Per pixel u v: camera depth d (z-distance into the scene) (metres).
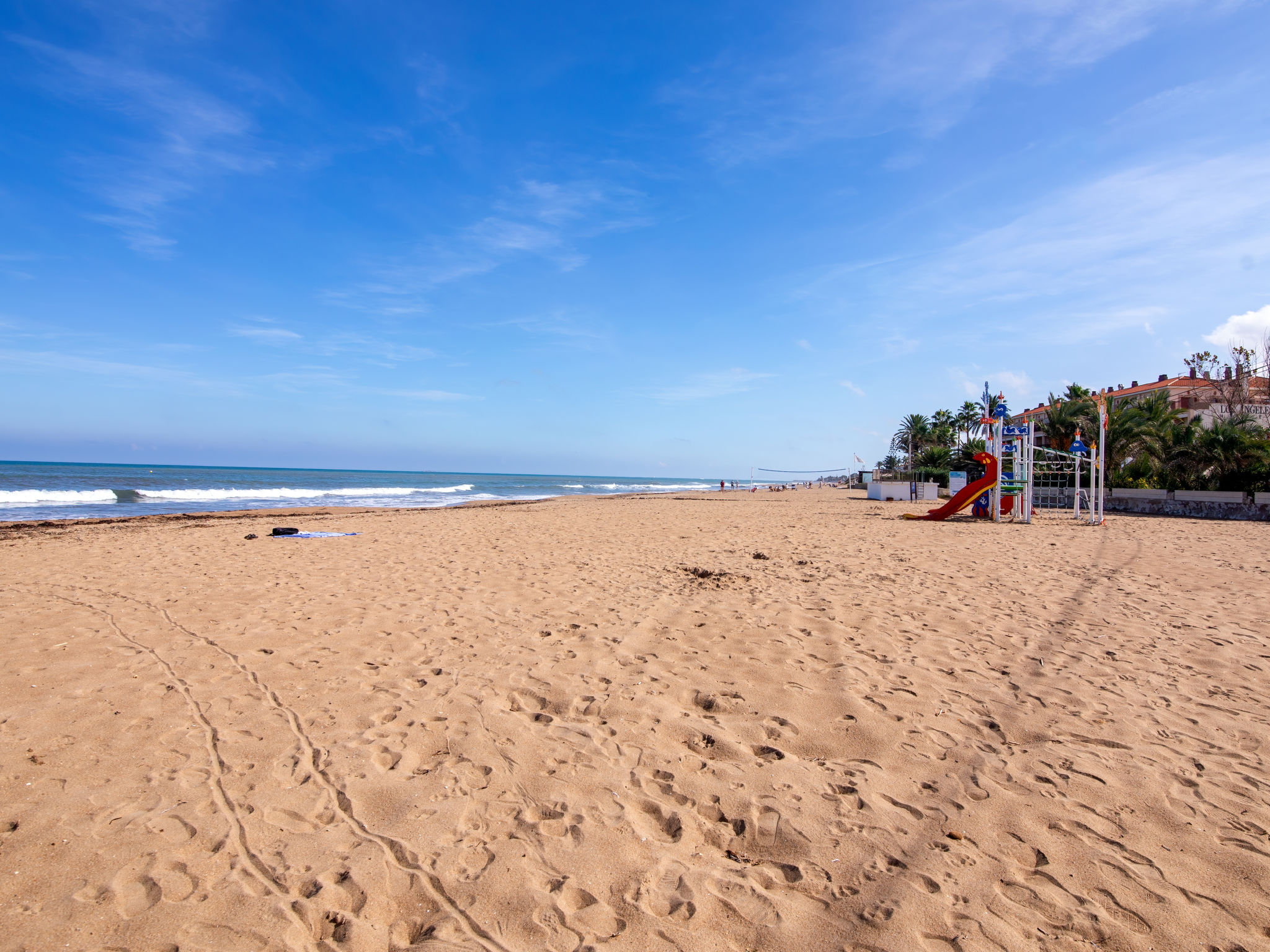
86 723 3.71
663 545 12.01
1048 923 2.21
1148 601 6.82
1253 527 15.70
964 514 20.19
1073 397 31.31
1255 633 5.60
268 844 2.61
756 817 2.86
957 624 5.93
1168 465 22.28
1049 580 8.05
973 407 60.19
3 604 6.66
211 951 2.05
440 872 2.46
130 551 10.83
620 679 4.52
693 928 2.20
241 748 3.43
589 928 2.19
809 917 2.24
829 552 10.76
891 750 3.47
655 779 3.18
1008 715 3.89
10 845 2.56
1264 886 2.37
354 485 63.91
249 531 14.68
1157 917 2.22
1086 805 2.92
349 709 3.97
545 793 3.04
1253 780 3.12
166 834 2.66
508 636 5.55
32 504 27.08
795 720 3.84
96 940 2.08
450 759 3.35
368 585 7.73
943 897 2.34
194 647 5.16
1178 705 4.04
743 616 6.21
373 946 2.10
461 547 11.63
